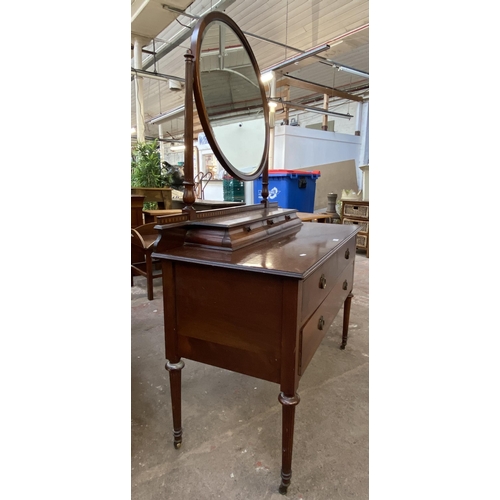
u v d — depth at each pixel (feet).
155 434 4.20
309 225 5.71
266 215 4.66
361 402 4.82
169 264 3.51
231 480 3.54
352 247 5.66
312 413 4.58
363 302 8.75
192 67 3.77
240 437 4.15
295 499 3.33
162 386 5.24
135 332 7.07
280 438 4.14
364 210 13.29
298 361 3.09
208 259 3.21
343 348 6.39
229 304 3.24
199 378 5.49
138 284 10.43
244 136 5.19
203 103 4.09
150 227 9.43
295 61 14.57
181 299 3.52
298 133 19.67
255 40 15.53
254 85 5.53
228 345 3.33
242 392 5.10
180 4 11.25
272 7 12.75
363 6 12.70
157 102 25.67
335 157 21.88
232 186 16.12
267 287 3.00
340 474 3.61
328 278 4.00
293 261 3.13
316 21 13.87
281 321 2.99
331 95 21.86
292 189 14.80
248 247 3.72
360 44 15.17
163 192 12.48
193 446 4.00
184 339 3.61
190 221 3.80
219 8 11.54
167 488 3.43
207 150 14.89
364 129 23.12
